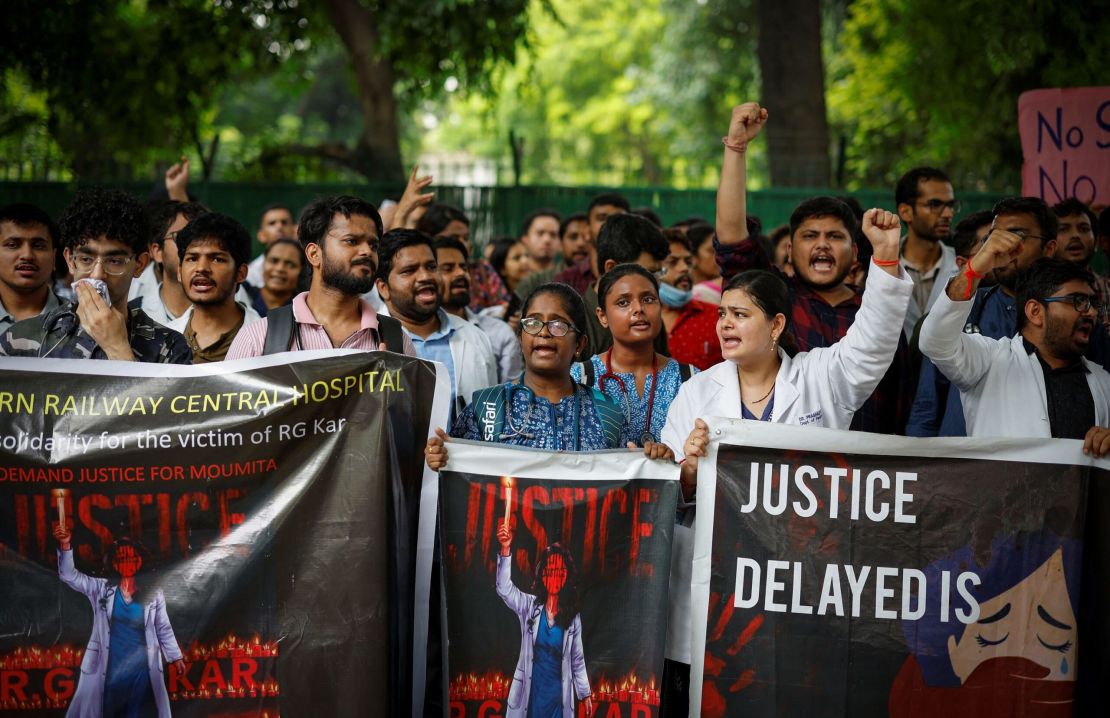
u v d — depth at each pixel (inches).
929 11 577.9
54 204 520.7
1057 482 157.6
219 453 154.5
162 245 228.7
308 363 156.6
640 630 158.9
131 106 603.8
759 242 211.5
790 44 637.3
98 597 152.7
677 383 191.0
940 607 158.1
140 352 170.4
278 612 154.6
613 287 189.5
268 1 636.1
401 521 160.4
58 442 152.7
